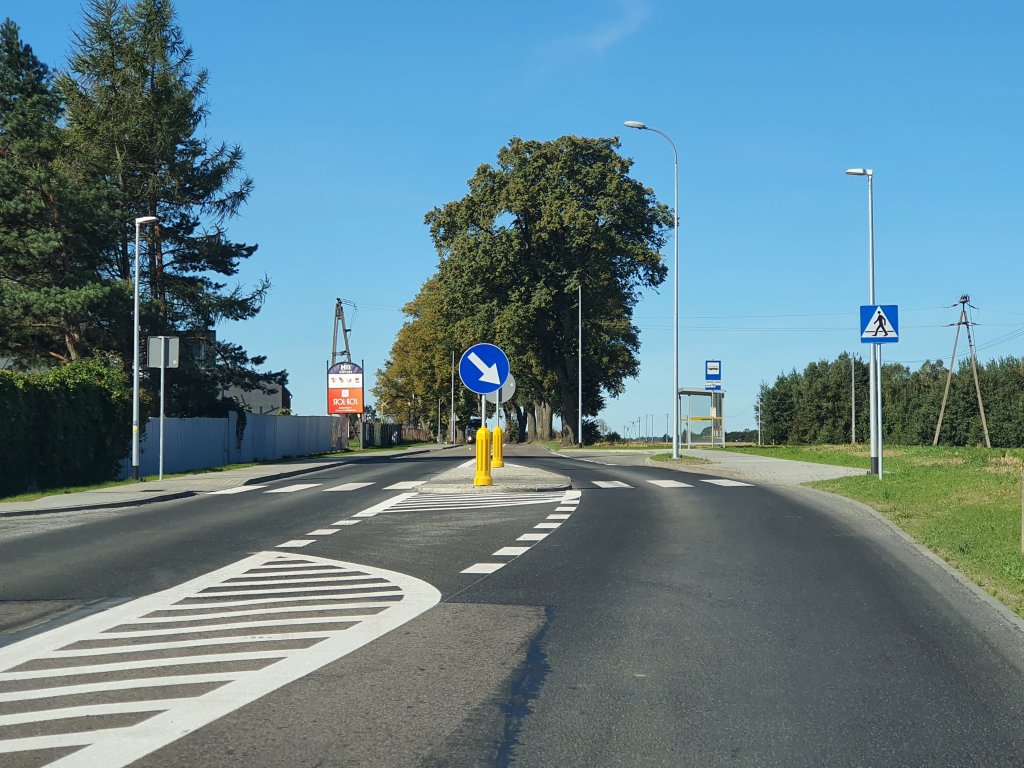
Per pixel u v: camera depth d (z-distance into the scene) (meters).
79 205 38.41
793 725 5.43
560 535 13.95
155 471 35.47
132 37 43.09
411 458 48.44
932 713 5.67
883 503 17.38
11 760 4.84
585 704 5.80
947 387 68.94
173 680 6.38
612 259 61.69
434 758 4.88
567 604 8.89
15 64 41.38
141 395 34.78
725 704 5.82
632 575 10.45
